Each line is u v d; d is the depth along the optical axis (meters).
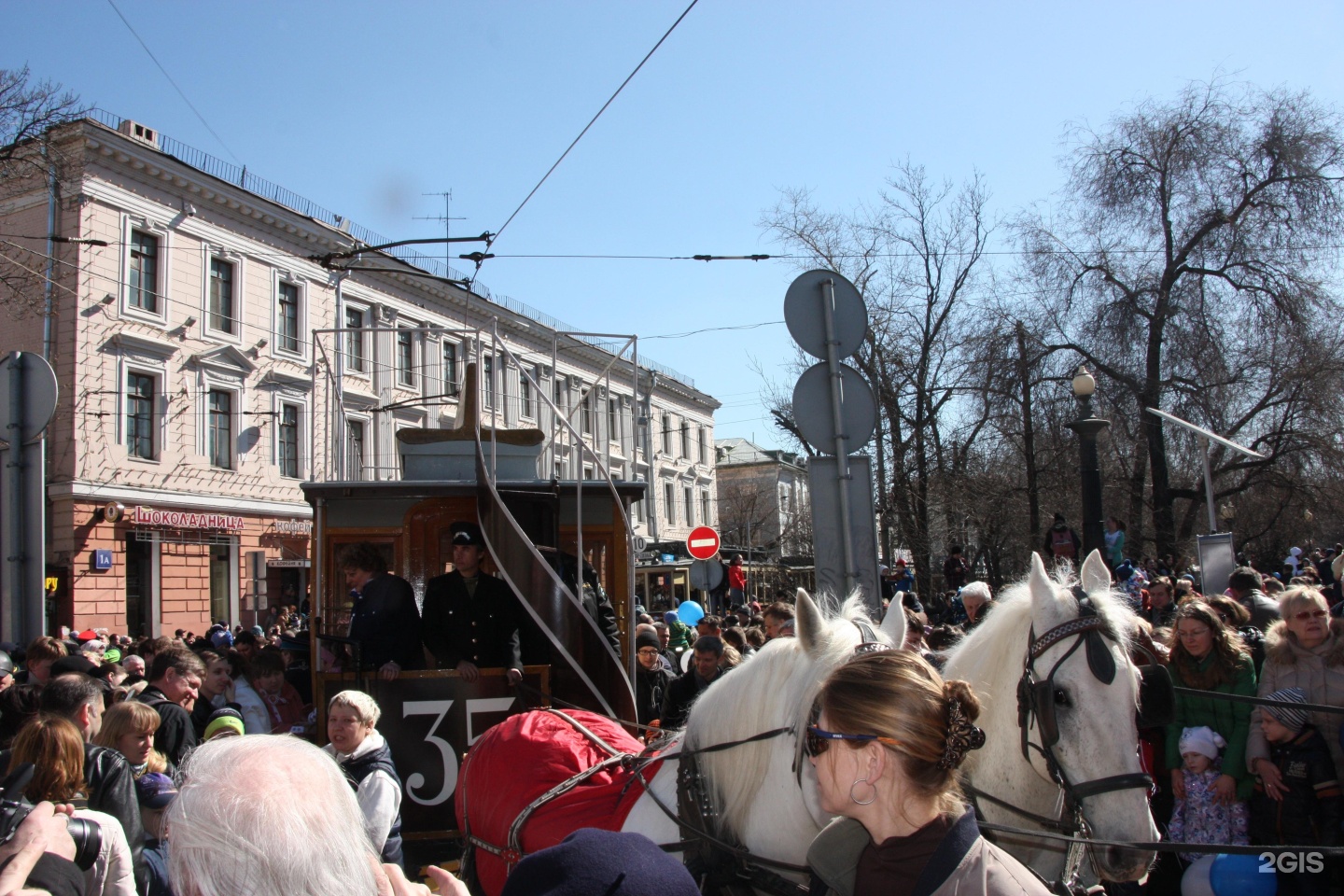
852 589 5.50
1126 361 24.62
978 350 24.94
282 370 30.33
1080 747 3.04
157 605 26.36
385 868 2.08
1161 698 3.25
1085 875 3.56
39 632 6.03
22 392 6.12
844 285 5.70
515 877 1.72
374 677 6.07
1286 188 24.02
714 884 2.99
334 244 32.22
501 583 6.45
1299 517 26.95
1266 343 23.88
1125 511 28.50
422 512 7.31
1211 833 4.86
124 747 4.78
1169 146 24.72
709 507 57.31
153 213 26.59
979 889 1.97
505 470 7.93
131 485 25.64
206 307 28.08
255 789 1.62
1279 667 4.91
